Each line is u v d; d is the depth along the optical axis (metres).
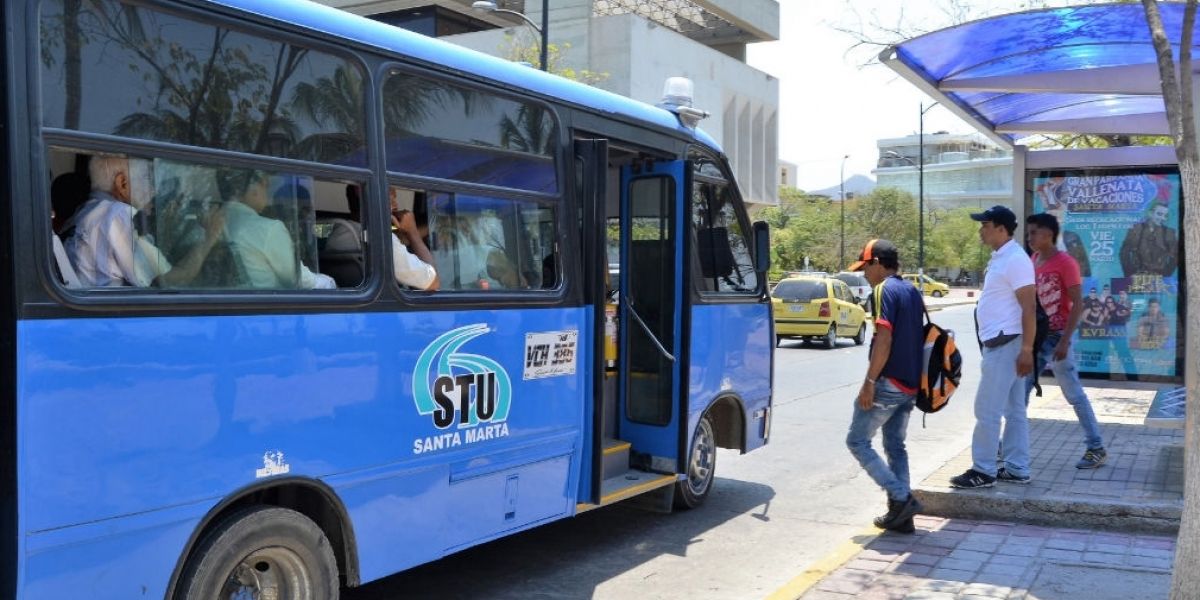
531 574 6.34
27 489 3.46
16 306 3.43
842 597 5.48
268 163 4.34
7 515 3.43
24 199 3.47
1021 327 7.19
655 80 36.91
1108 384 13.19
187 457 3.96
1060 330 8.18
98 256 3.74
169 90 3.97
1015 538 6.67
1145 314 13.03
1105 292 13.18
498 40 35.66
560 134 6.10
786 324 24.94
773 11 47.56
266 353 4.26
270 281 4.33
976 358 22.53
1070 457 8.57
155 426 3.85
